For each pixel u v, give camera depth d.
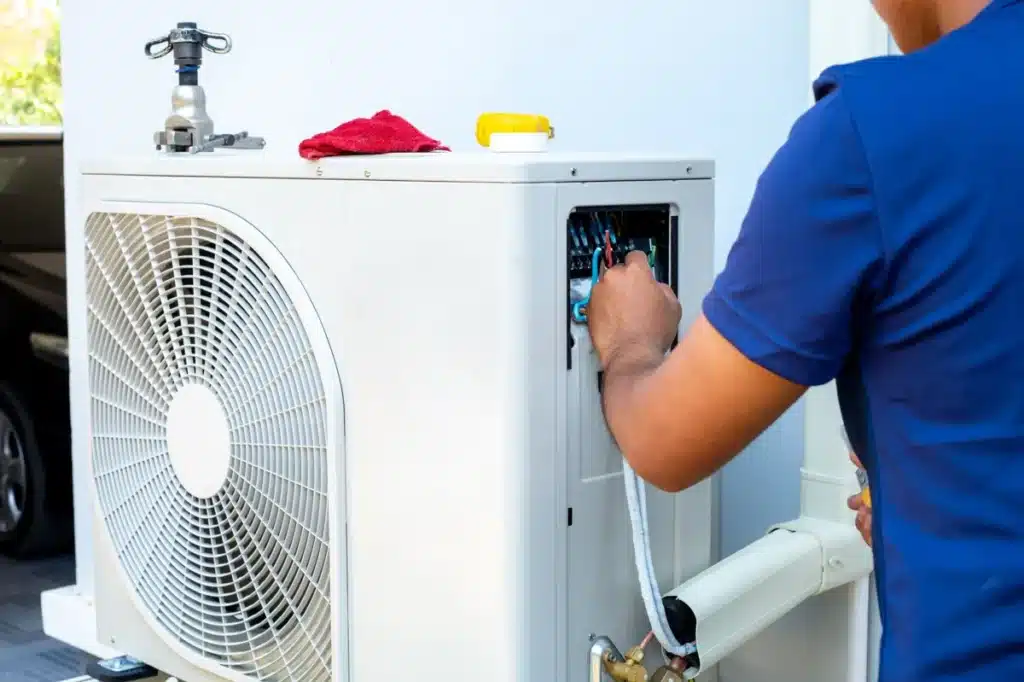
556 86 1.95
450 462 1.22
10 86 5.98
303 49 2.24
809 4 1.67
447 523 1.23
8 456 3.25
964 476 0.83
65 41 2.56
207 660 1.49
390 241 1.24
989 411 0.83
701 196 1.33
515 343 1.15
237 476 1.42
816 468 1.60
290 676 1.42
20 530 3.21
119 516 1.60
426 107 2.09
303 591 1.39
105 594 1.65
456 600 1.24
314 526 1.36
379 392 1.28
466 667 1.24
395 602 1.29
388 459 1.28
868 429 0.90
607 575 1.28
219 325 1.42
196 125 1.65
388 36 2.13
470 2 2.02
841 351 0.86
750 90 1.76
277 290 1.35
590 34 1.90
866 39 1.56
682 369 0.92
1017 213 0.80
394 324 1.25
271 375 1.37
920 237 0.81
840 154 0.82
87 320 1.61
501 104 2.00
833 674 1.65
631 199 1.25
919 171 0.81
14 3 5.93
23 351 3.18
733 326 0.87
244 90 2.34
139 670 1.65
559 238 1.17
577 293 1.23
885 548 0.88
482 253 1.16
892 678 0.87
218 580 1.48
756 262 0.86
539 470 1.18
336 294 1.31
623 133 1.89
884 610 0.90
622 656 1.28
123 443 1.58
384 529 1.29
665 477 0.98
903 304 0.83
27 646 2.63
